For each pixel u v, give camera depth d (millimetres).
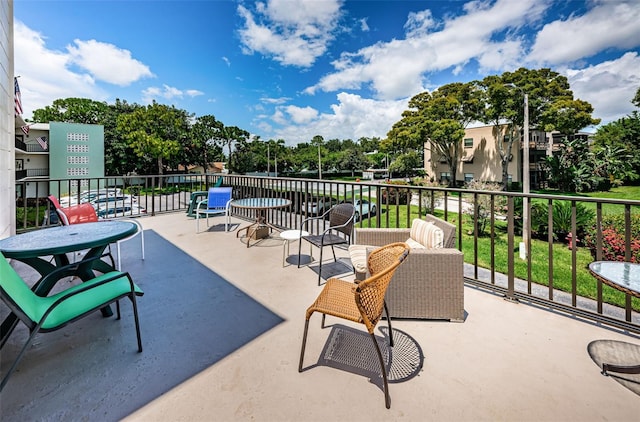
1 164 3363
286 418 1301
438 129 21453
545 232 8148
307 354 1741
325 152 48906
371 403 1384
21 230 4730
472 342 1852
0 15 3381
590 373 1571
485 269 5625
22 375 1547
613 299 4230
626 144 23172
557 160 22594
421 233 2461
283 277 2982
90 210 3561
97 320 2123
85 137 25859
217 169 45844
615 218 6363
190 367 1628
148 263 3393
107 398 1402
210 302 2422
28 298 1580
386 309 1842
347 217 3232
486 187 13305
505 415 1314
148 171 32812
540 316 2158
